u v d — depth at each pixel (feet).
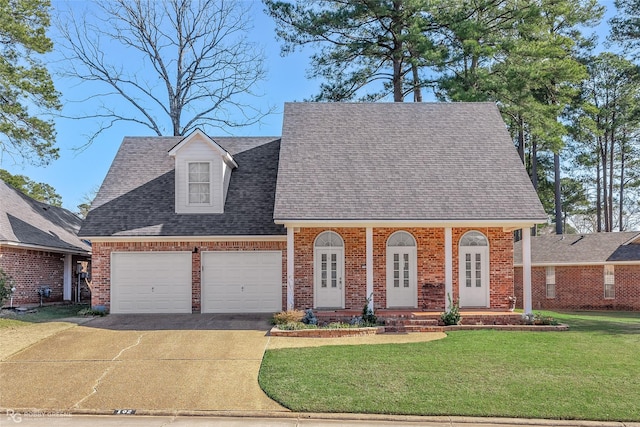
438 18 95.04
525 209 56.54
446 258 56.08
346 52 100.27
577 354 40.70
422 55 91.09
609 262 91.61
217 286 61.98
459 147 65.05
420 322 53.11
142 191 66.85
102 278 61.11
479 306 61.00
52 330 49.42
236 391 32.89
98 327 51.67
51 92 90.99
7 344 43.88
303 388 32.73
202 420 28.81
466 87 92.53
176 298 61.57
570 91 104.06
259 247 62.23
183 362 38.99
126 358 40.09
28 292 68.74
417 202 57.11
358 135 66.39
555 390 32.27
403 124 68.39
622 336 48.80
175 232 61.16
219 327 51.80
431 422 28.40
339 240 61.16
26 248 66.85
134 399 31.60
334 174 60.39
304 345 44.24
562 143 93.50
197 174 64.90
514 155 64.13
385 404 30.14
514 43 92.07
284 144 64.49
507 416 28.76
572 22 115.85
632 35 116.88
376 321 53.06
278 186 58.34
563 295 97.25
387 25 98.84
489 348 42.52
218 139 75.97
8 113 88.48
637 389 32.50
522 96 93.61
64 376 35.76
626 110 131.85
